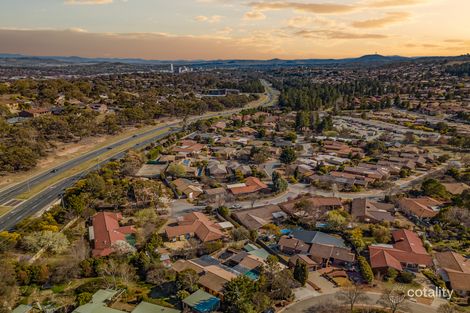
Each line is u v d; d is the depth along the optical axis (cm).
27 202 11344
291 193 12638
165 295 6769
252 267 7575
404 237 8781
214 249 8562
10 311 6062
